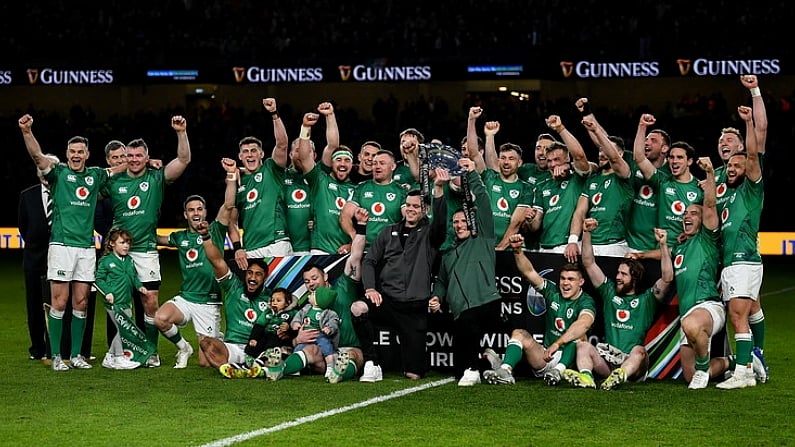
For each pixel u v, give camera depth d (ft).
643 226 32.40
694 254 28.66
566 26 93.97
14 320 45.34
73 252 31.96
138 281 32.53
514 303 30.71
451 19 96.43
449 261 29.35
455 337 29.32
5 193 92.79
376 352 31.01
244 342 32.19
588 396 27.14
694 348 28.12
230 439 22.26
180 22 99.60
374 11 98.53
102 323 44.24
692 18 90.89
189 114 101.96
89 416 24.70
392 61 89.66
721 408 25.61
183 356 32.55
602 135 31.40
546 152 33.99
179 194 90.22
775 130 90.84
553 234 33.30
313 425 23.66
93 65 93.15
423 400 26.61
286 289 31.71
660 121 93.15
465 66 88.74
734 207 28.68
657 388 28.43
